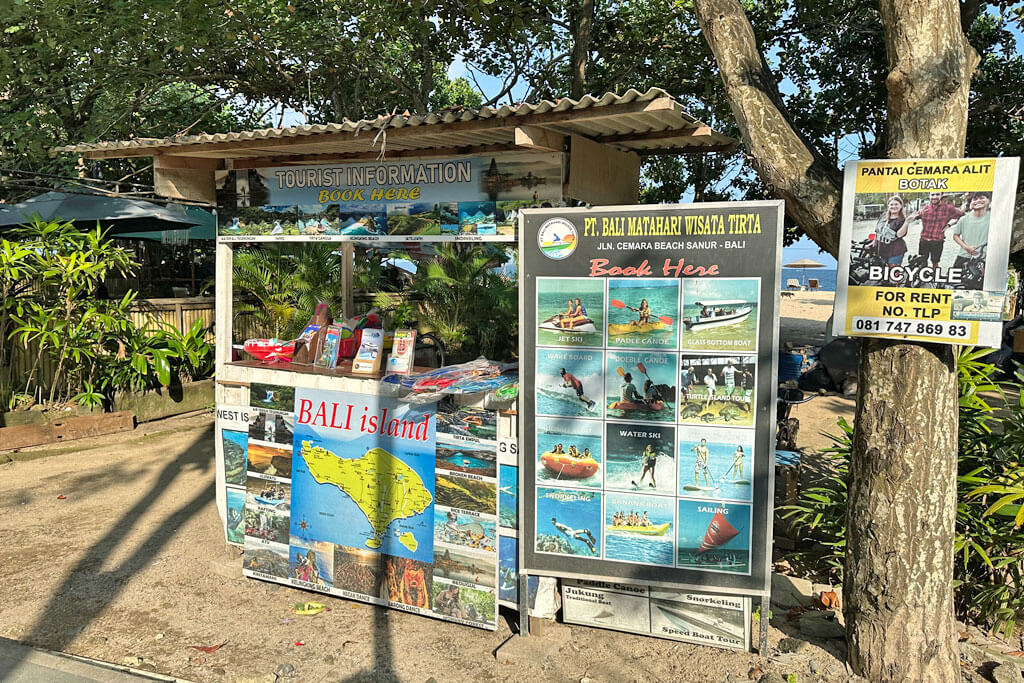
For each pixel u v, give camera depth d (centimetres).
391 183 457
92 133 1334
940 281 317
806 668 367
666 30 1237
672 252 361
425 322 729
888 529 341
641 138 429
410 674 373
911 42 322
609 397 378
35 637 408
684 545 374
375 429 432
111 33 1202
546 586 402
